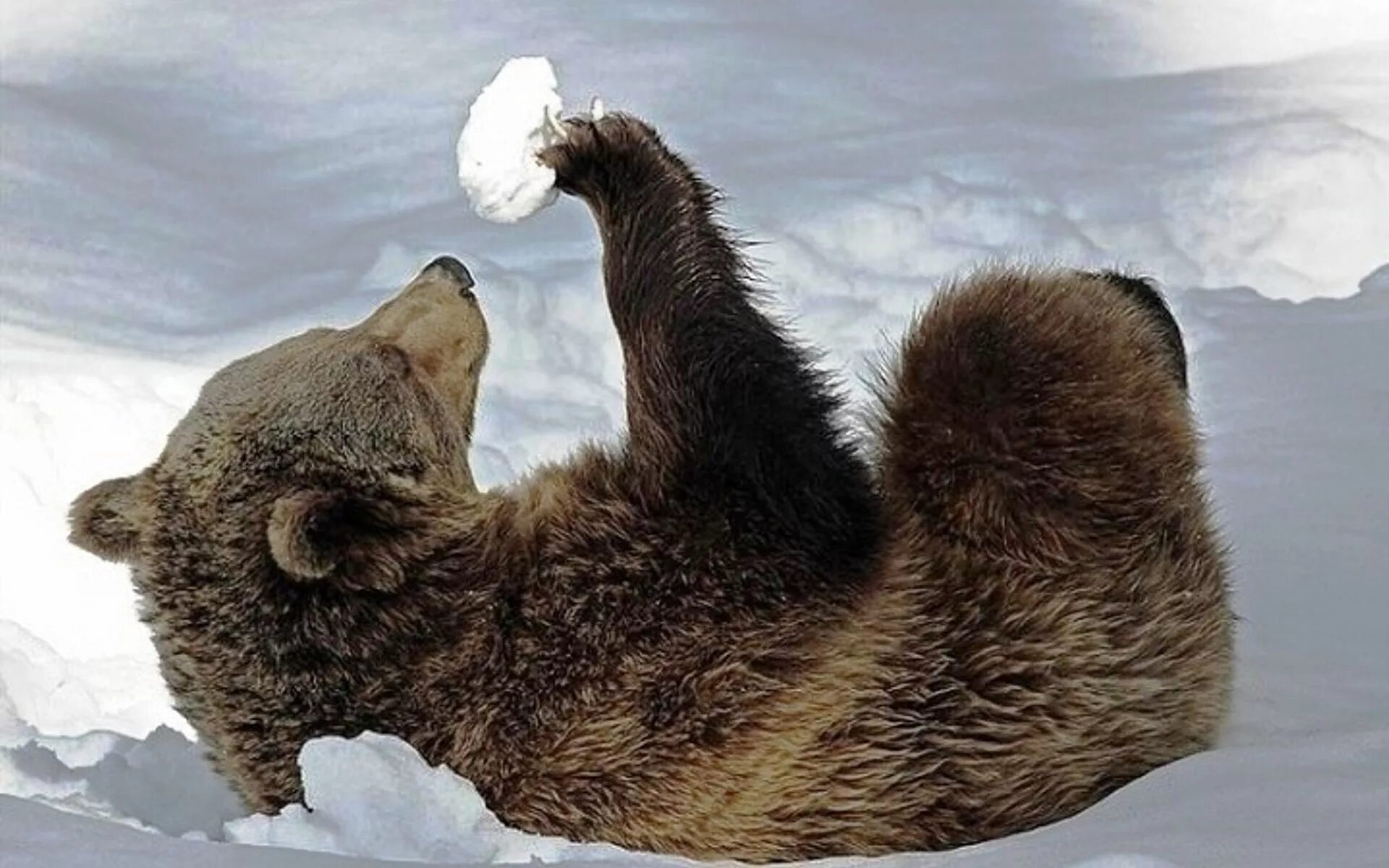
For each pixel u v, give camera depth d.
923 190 16.56
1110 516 7.60
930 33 21.91
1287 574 10.52
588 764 6.99
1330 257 16.34
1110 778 7.43
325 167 18.50
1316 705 8.66
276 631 7.14
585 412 13.03
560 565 7.13
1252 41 22.09
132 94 20.22
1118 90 20.16
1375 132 18.53
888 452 7.75
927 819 7.14
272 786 7.20
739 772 6.97
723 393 7.35
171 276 15.71
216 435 7.36
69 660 10.11
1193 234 16.41
